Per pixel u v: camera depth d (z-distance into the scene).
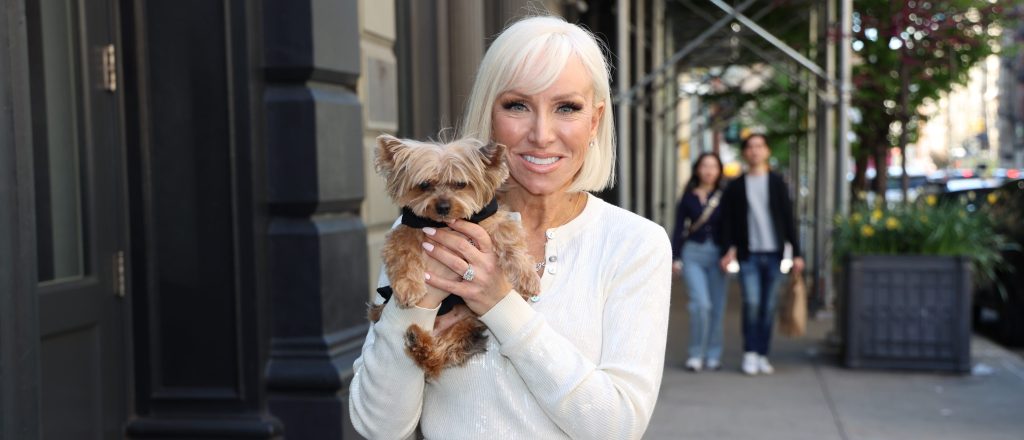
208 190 3.93
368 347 2.11
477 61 5.53
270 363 3.98
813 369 7.98
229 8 3.85
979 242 7.97
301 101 3.90
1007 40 14.23
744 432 6.04
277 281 3.98
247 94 3.87
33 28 3.56
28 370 2.82
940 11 9.70
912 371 7.79
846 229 8.12
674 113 15.94
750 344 7.81
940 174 23.88
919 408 6.59
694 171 8.02
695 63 15.73
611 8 13.00
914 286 7.75
